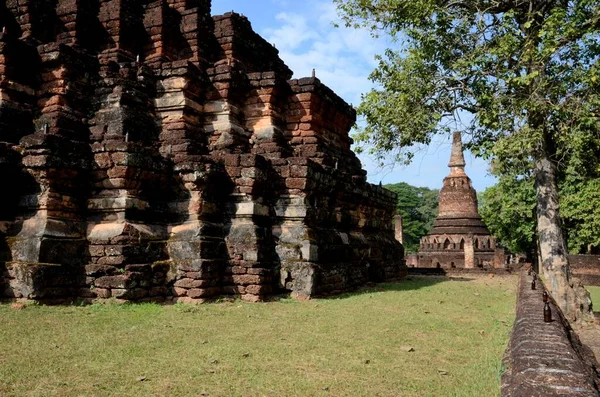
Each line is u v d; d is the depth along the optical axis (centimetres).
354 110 1892
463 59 1208
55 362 636
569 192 2878
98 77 1315
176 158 1270
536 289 938
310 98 1565
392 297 1395
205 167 1243
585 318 1222
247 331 852
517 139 1123
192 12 1523
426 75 1277
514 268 2994
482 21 1252
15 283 1034
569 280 1244
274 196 1380
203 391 541
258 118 1512
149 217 1199
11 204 1116
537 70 1105
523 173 1341
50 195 1088
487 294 1569
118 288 1084
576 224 2884
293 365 652
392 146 1371
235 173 1303
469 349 761
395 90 1317
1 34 1188
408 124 1295
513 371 380
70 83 1254
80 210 1155
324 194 1483
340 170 1620
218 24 1594
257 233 1273
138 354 684
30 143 1087
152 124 1346
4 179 1088
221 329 863
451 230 4012
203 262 1173
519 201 3180
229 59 1519
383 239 2158
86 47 1427
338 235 1568
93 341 746
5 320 863
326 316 1017
